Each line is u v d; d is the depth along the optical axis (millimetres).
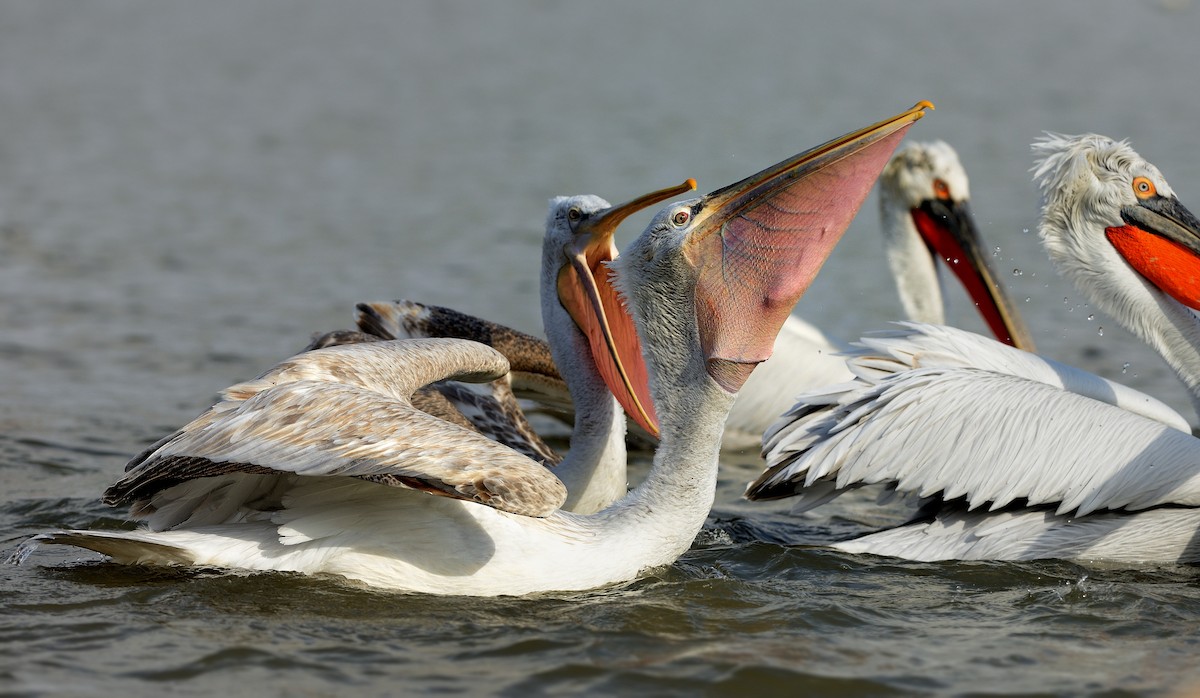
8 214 28766
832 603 9836
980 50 73125
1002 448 11242
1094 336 20484
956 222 17625
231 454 8812
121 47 67812
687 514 9898
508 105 49969
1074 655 8828
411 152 38906
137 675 8016
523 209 30641
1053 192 13227
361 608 9195
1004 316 17297
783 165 9062
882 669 8477
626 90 55125
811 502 11945
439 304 22156
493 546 9492
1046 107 48531
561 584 9633
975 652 8859
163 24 81000
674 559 9992
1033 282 23562
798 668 8422
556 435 16469
